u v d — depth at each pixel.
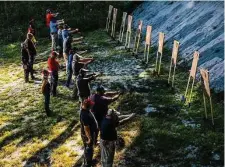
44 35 30.72
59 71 21.39
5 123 15.29
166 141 12.48
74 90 16.94
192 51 19.42
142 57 21.89
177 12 24.72
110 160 10.65
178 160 11.50
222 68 16.20
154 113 14.59
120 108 15.39
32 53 19.92
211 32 19.42
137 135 13.06
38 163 12.24
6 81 21.03
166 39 22.83
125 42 25.70
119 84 17.94
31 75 20.44
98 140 12.87
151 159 11.70
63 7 36.12
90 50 24.98
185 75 17.92
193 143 12.20
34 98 17.73
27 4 37.06
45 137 13.86
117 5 34.06
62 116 15.43
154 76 18.48
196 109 14.47
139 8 31.88
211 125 13.14
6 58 25.97
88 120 10.65
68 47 19.89
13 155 12.93
